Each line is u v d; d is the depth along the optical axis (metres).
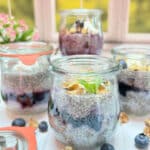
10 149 0.27
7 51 0.34
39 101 0.35
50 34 0.67
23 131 0.29
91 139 0.28
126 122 0.34
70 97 0.28
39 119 0.35
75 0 0.65
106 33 0.66
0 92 0.39
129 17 0.64
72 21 0.48
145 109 0.35
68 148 0.28
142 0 0.62
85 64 0.31
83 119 0.27
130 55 0.37
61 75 0.29
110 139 0.30
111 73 0.29
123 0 0.61
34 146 0.27
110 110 0.29
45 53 0.35
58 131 0.29
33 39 0.49
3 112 0.36
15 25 0.48
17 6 0.66
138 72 0.34
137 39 0.66
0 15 0.48
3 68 0.35
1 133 0.29
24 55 0.34
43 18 0.65
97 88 0.29
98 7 0.64
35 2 0.64
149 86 0.34
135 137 0.30
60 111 0.28
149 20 0.65
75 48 0.46
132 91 0.34
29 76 0.34
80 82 0.29
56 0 0.65
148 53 0.39
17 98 0.35
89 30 0.47
